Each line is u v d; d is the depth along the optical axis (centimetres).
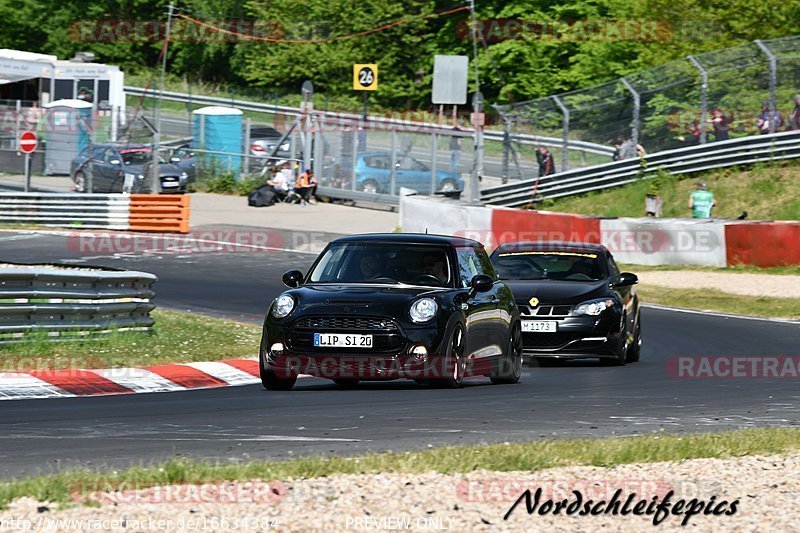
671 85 12056
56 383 4194
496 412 3609
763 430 3212
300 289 4100
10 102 14562
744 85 11850
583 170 12050
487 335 4322
